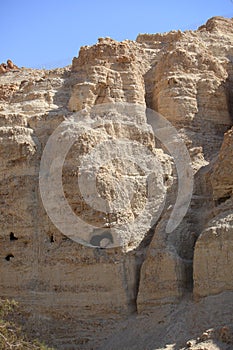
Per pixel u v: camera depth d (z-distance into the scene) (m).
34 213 28.45
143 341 24.41
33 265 27.92
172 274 25.22
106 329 26.06
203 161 30.31
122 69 31.77
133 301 26.33
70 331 26.61
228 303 22.98
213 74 33.28
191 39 35.62
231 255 23.59
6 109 31.36
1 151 29.27
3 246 28.67
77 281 26.95
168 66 32.97
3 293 28.19
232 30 39.31
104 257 26.73
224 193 26.70
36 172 28.95
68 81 32.53
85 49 33.00
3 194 28.98
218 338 21.84
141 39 37.12
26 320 27.30
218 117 32.53
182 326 23.62
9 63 41.75
